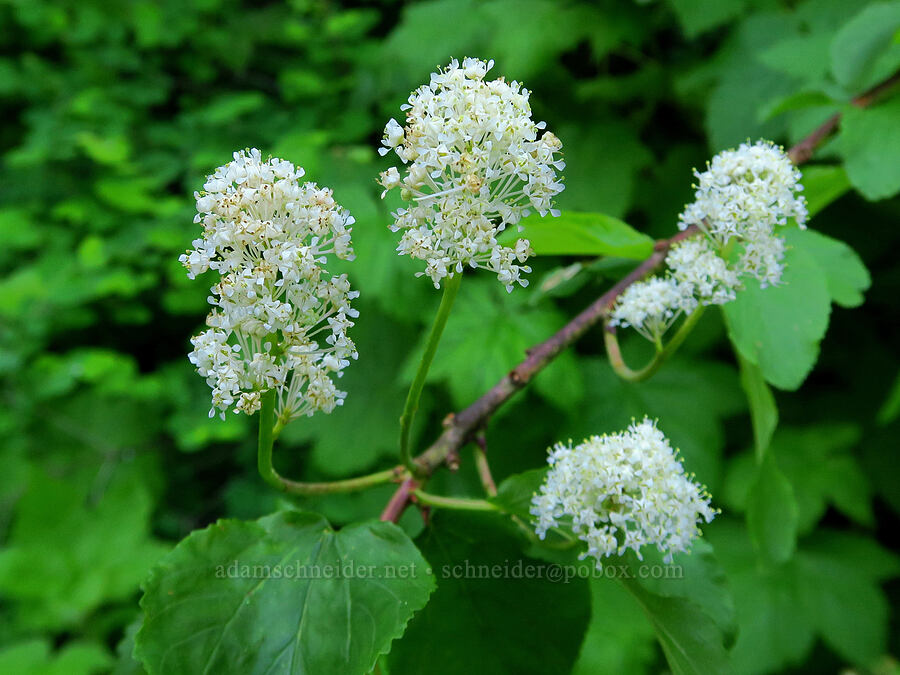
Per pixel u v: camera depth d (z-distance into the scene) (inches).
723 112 12.1
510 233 6.4
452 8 15.0
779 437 14.8
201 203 4.2
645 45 14.9
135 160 20.7
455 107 4.3
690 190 13.9
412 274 13.5
